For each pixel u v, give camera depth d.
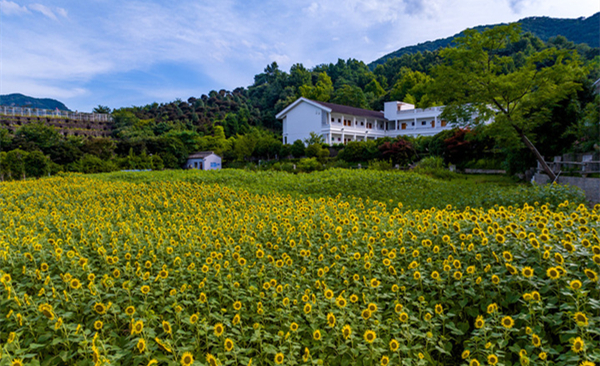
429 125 41.00
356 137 41.72
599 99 13.62
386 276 3.55
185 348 2.45
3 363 2.22
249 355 2.77
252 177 14.22
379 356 2.46
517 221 4.22
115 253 4.29
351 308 3.05
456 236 4.13
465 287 3.27
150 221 6.04
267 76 100.38
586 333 2.36
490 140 20.23
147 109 77.44
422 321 2.87
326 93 65.19
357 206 7.82
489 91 12.98
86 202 9.05
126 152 33.78
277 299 3.27
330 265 3.96
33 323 2.84
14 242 4.68
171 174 15.92
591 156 11.56
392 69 80.50
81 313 3.11
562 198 7.60
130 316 2.85
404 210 8.21
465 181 14.67
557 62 12.47
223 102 78.94
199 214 6.83
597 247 2.92
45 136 31.47
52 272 3.93
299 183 12.62
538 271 3.10
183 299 3.28
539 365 2.28
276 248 4.49
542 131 14.66
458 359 2.90
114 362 2.32
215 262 3.85
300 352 2.78
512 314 2.98
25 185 12.94
